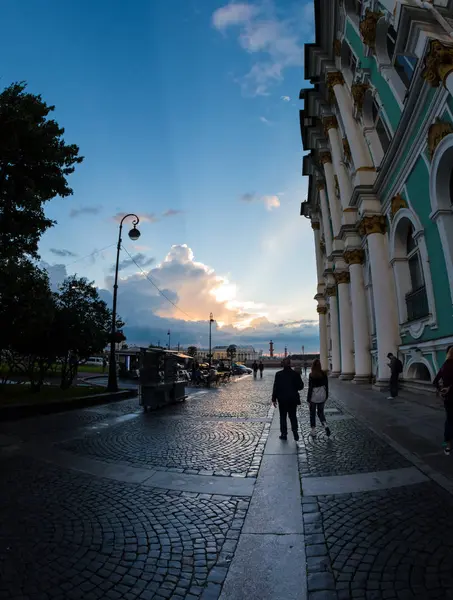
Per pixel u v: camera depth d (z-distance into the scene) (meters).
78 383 22.31
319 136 25.06
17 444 7.38
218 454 6.49
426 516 3.72
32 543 3.41
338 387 17.66
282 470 5.46
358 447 6.45
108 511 4.14
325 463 5.68
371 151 16.41
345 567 2.93
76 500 4.46
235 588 2.74
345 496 4.36
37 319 12.24
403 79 13.64
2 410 9.93
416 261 13.85
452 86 8.31
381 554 3.08
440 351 11.05
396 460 5.57
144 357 12.47
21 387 16.27
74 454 6.62
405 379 13.62
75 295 15.75
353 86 16.70
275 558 3.12
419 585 2.65
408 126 11.55
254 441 7.42
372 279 15.36
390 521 3.66
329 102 22.23
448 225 10.25
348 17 17.05
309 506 4.14
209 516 3.98
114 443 7.45
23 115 10.76
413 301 13.28
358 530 3.52
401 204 13.38
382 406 10.64
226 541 3.43
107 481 5.15
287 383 7.43
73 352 15.53
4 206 11.62
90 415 11.34
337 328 27.56
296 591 2.68
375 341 17.45
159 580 2.86
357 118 17.52
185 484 5.00
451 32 8.91
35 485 5.00
